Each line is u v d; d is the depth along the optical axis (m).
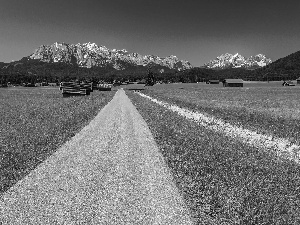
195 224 6.02
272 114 26.97
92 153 11.79
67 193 7.61
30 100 41.41
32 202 7.06
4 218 6.29
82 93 53.09
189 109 32.31
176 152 11.55
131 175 9.03
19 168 9.63
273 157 10.79
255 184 7.29
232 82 142.50
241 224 5.76
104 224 6.02
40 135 14.39
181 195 7.45
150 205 6.90
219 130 17.62
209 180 8.03
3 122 18.53
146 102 41.66
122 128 18.22
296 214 5.85
